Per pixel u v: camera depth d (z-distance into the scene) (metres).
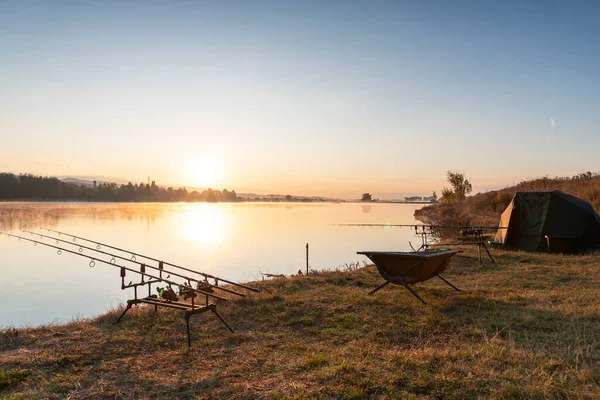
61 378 5.28
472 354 5.62
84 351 6.22
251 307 8.73
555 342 6.11
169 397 4.70
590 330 6.55
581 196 27.08
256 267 21.22
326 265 21.22
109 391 4.89
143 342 6.66
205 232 44.75
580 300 8.54
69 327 7.62
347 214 91.12
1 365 5.71
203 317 8.12
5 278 21.08
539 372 4.95
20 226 49.31
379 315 7.82
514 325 7.04
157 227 52.44
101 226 52.44
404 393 4.54
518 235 17.47
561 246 16.00
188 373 5.39
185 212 111.44
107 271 23.06
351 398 4.49
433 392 4.54
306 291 10.28
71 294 16.81
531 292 9.49
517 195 17.86
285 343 6.54
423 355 5.59
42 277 21.31
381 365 5.34
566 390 4.40
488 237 21.62
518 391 4.45
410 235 37.75
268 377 5.17
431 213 60.31
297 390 4.70
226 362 5.73
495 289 9.99
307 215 89.56
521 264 13.84
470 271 12.96
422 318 7.47
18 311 13.72
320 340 6.68
